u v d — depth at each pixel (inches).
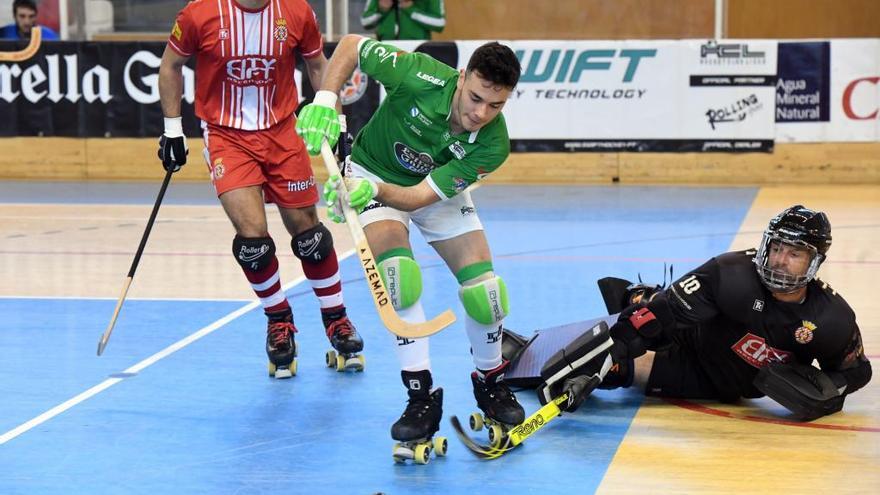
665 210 930.1
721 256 384.8
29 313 557.6
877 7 1275.8
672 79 1084.5
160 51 1131.3
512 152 1119.0
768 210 920.9
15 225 856.9
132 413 394.9
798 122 1079.6
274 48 433.7
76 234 814.5
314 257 446.9
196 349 486.9
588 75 1094.4
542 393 384.2
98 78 1139.3
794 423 385.1
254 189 437.4
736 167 1090.7
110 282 639.8
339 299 455.5
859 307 560.7
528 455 353.1
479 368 371.2
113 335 511.2
